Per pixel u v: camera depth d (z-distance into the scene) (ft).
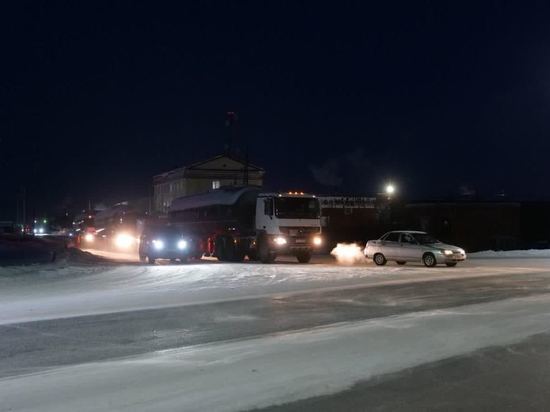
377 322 40.09
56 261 97.86
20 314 45.19
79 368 28.25
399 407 22.89
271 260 100.83
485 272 78.59
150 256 108.78
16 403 22.62
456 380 26.48
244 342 34.19
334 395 24.14
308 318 42.96
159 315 44.50
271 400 23.38
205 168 257.55
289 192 102.58
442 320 40.47
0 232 262.67
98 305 49.73
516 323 39.34
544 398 24.14
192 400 23.16
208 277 71.92
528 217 195.83
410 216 188.96
